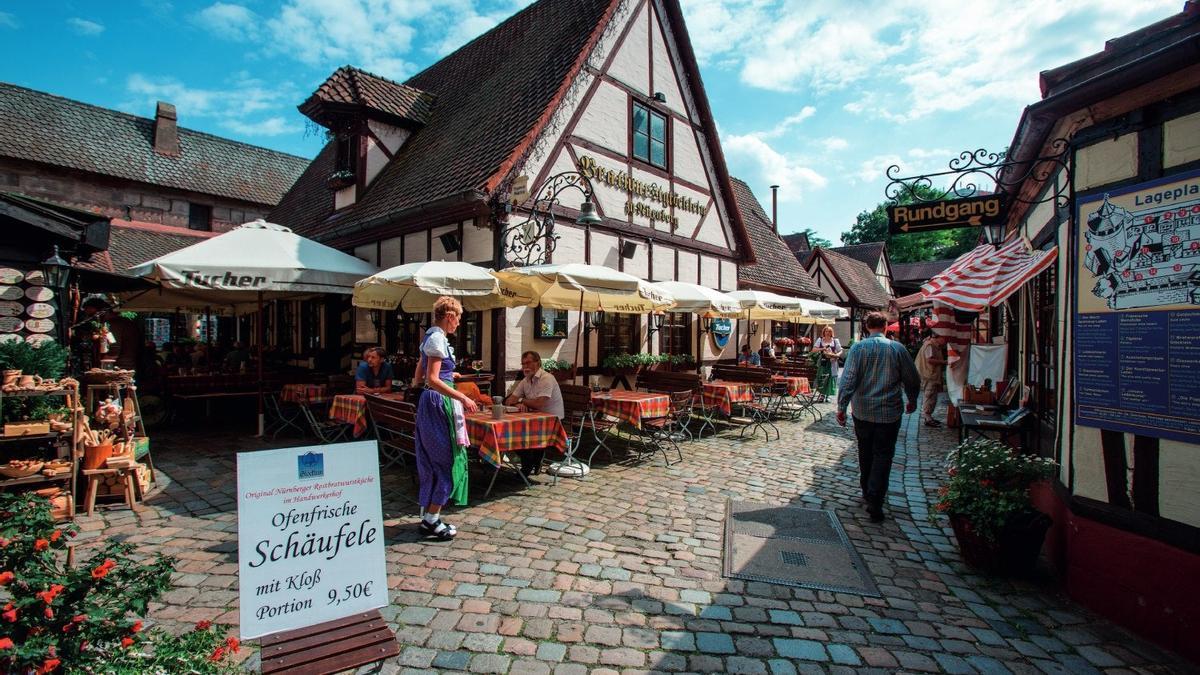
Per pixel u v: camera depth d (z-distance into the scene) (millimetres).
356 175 11234
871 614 3324
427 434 4266
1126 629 3207
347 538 2555
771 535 4539
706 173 12438
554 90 8852
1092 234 3504
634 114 10508
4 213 5902
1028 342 6309
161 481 5777
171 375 9289
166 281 6996
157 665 2027
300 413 8609
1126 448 3283
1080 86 3262
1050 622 3279
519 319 8430
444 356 4328
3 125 17922
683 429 8438
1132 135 3281
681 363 11750
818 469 6793
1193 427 2957
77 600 1998
